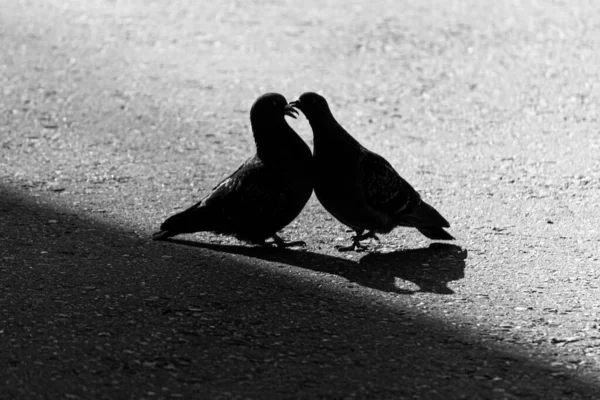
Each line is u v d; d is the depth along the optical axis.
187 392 6.12
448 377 6.39
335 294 7.86
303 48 17.84
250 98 15.09
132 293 7.75
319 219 10.03
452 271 8.45
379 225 8.95
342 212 8.90
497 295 7.87
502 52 17.27
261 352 6.71
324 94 15.16
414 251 9.02
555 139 12.80
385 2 21.28
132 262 8.51
